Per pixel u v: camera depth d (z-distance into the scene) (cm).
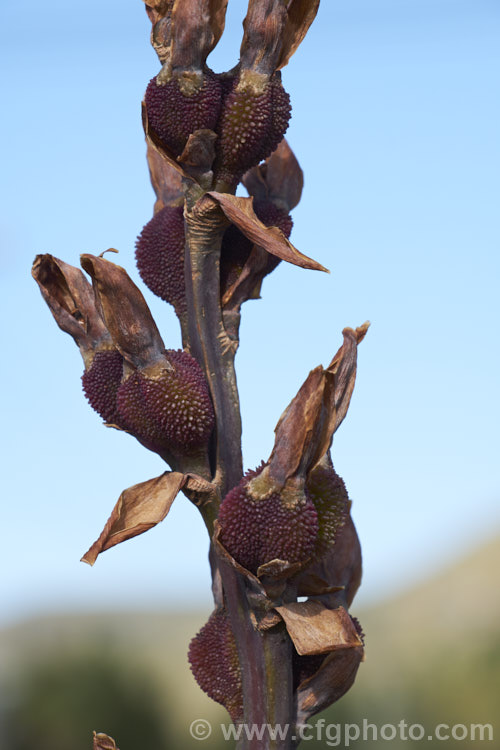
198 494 54
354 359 55
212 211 54
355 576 57
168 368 54
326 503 54
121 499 53
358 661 55
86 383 55
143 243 57
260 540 53
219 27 54
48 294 56
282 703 54
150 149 58
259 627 54
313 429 52
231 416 54
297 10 54
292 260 53
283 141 59
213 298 55
